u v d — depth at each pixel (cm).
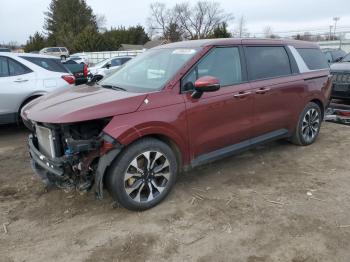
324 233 324
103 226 342
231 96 422
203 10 6756
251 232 328
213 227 338
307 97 541
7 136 673
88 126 344
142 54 493
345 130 682
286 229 332
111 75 479
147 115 350
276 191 411
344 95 712
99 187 334
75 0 7281
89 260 294
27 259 296
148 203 367
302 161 508
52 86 694
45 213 368
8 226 345
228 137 431
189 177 452
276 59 503
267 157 524
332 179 445
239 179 446
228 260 290
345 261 287
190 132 388
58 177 346
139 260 293
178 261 290
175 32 6950
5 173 475
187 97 383
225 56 433
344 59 870
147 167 360
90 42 5491
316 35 4062
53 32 7288
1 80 639
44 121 331
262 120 471
